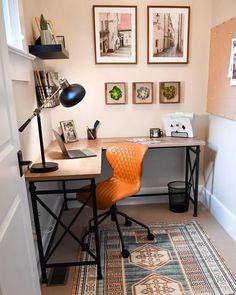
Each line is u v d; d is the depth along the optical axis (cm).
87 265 196
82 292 172
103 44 260
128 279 182
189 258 201
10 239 99
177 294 168
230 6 223
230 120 228
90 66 265
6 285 90
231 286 173
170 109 283
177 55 269
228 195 236
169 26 261
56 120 276
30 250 129
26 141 182
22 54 170
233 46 217
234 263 194
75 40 258
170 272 187
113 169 239
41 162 184
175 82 274
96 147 236
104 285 177
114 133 284
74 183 292
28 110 190
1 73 102
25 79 181
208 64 272
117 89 271
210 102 268
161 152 294
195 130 289
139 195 288
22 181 124
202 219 260
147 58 267
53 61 261
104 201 200
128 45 262
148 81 274
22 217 120
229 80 225
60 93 189
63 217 271
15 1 174
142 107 280
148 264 196
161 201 300
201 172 299
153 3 255
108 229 246
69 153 212
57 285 179
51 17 252
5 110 104
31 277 127
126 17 255
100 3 251
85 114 277
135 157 225
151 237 227
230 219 230
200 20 262
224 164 243
